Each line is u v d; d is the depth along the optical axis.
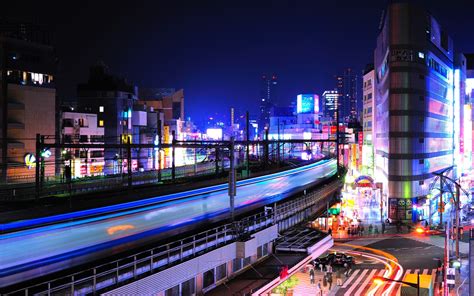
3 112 71.19
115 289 22.55
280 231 41.22
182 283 27.52
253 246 33.03
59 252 26.12
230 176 34.56
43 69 76.25
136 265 25.19
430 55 91.56
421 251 61.34
